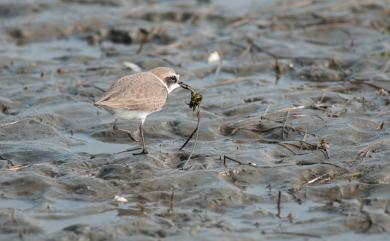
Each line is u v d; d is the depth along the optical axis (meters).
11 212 12.04
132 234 11.54
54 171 13.73
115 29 23.16
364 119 15.93
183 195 12.83
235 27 23.36
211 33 22.89
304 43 21.94
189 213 12.23
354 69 19.86
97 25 23.73
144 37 22.86
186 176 13.34
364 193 13.00
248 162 14.09
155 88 14.93
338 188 13.09
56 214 12.12
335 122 15.86
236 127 15.85
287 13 24.16
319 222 12.07
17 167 13.75
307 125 15.78
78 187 13.08
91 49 22.27
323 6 24.48
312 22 23.36
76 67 20.39
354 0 24.67
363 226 11.94
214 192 12.88
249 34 22.52
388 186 13.10
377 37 22.06
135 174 13.57
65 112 16.98
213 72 20.23
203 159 14.22
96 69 20.22
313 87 18.58
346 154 14.37
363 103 17.19
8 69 20.36
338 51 21.22
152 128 16.05
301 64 20.45
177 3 26.09
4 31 23.31
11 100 17.77
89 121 16.59
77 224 11.73
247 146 14.94
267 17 24.03
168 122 16.25
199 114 15.65
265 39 22.12
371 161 13.97
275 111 16.61
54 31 23.47
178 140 15.54
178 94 18.23
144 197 12.80
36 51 21.98
